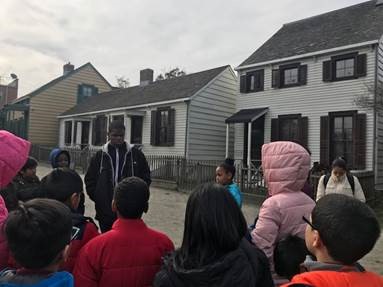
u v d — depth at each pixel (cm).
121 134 484
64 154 536
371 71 1638
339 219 166
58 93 3469
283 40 2131
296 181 301
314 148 1809
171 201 1376
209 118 2302
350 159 1691
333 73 1766
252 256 209
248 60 2128
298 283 166
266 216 289
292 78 1944
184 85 2445
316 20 2153
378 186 1611
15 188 350
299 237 281
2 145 248
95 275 253
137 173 490
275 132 1969
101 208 467
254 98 2088
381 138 1661
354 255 166
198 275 190
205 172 1655
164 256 239
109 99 3055
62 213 188
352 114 1683
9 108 3325
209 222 198
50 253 181
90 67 3650
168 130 2302
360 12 1967
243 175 1543
